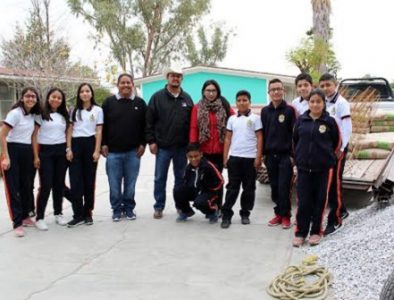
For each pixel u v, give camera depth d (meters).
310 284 4.23
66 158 6.29
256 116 6.22
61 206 6.50
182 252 5.28
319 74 14.09
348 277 4.35
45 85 17.77
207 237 5.83
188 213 6.59
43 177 6.19
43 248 5.46
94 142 6.32
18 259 5.09
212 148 6.34
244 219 6.43
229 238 5.78
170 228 6.25
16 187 5.99
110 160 6.52
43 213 6.25
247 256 5.12
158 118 6.49
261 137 6.21
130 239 5.78
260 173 8.73
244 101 6.17
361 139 7.71
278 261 4.96
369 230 5.42
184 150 6.54
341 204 5.86
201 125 6.30
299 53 15.37
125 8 31.91
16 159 5.98
